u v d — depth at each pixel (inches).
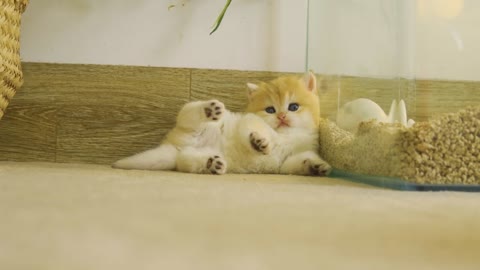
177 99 31.7
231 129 29.2
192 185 22.9
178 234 14.0
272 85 30.4
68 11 31.5
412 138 23.7
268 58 32.2
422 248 13.2
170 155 28.4
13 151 31.3
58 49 31.5
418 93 24.3
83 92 31.4
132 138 31.6
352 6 27.6
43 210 16.8
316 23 30.5
